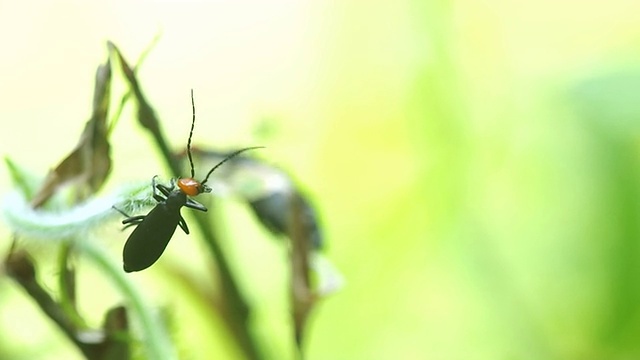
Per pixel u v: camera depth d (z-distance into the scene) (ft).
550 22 1.87
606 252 1.71
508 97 1.77
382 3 1.73
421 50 1.69
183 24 1.83
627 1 1.91
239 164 1.18
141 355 1.12
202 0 1.84
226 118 1.77
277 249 1.52
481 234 1.77
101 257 1.12
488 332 1.77
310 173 1.77
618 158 1.61
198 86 1.80
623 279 1.70
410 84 1.71
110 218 1.08
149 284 1.34
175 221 1.07
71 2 1.80
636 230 1.66
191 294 1.24
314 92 1.79
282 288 1.50
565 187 1.75
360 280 1.76
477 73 1.75
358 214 1.77
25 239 1.11
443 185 1.75
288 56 1.82
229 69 1.82
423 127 1.73
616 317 1.71
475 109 1.74
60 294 1.12
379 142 1.74
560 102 1.72
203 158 1.18
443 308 1.78
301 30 1.83
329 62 1.79
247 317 1.24
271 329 1.45
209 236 1.21
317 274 1.16
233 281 1.23
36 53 1.77
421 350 1.77
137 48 1.80
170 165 1.13
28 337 1.36
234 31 1.84
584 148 1.69
